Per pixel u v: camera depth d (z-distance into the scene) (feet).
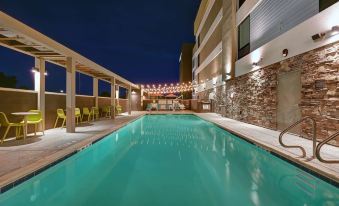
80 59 29.84
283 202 11.88
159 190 13.25
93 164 18.42
